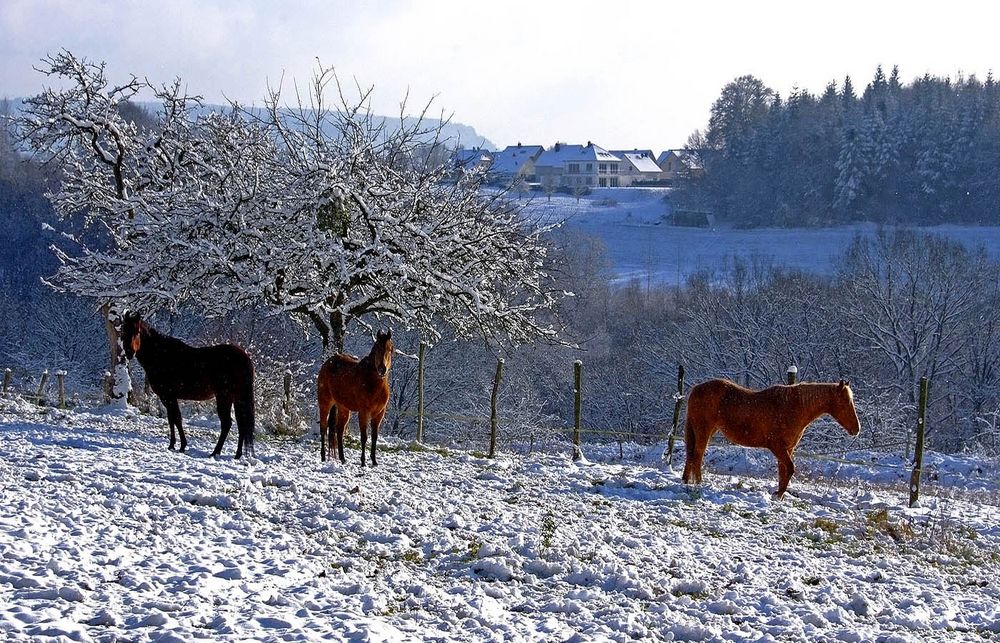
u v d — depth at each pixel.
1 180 60.81
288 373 22.38
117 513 10.22
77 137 23.52
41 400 24.48
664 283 71.12
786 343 43.97
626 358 51.59
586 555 10.16
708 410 15.92
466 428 40.72
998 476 21.77
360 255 20.69
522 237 23.47
